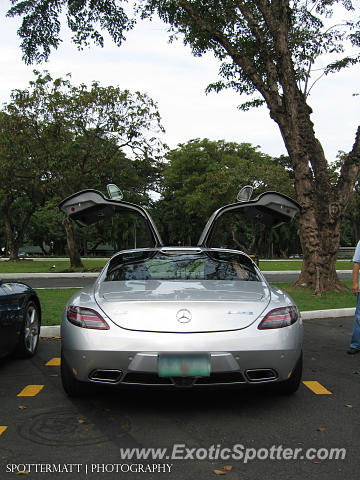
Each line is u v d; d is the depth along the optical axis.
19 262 32.03
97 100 22.31
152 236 6.21
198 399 4.13
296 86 12.32
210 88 14.85
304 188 12.41
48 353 6.02
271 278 19.92
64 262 32.47
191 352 3.46
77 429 3.41
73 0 12.91
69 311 3.93
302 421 3.61
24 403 4.00
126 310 3.69
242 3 12.32
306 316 9.05
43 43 13.47
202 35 12.76
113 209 6.65
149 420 3.61
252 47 13.65
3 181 25.03
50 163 21.48
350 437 3.30
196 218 47.41
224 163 37.75
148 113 22.89
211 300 3.81
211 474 2.73
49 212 50.59
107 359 3.53
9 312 5.07
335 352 6.16
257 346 3.54
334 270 12.90
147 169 25.72
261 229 46.34
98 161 23.67
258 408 3.91
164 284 4.34
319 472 2.76
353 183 12.96
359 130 12.86
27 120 22.09
